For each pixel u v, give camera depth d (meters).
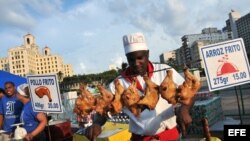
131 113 3.74
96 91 4.07
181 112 3.08
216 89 4.18
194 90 3.22
